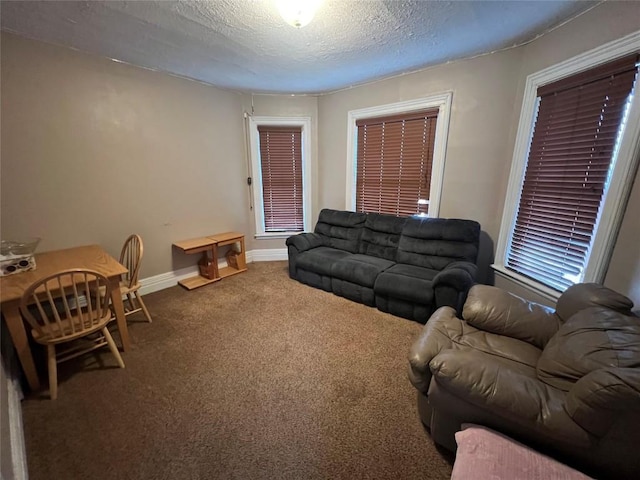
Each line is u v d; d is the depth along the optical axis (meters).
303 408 1.60
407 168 3.28
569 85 1.99
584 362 1.08
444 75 2.80
